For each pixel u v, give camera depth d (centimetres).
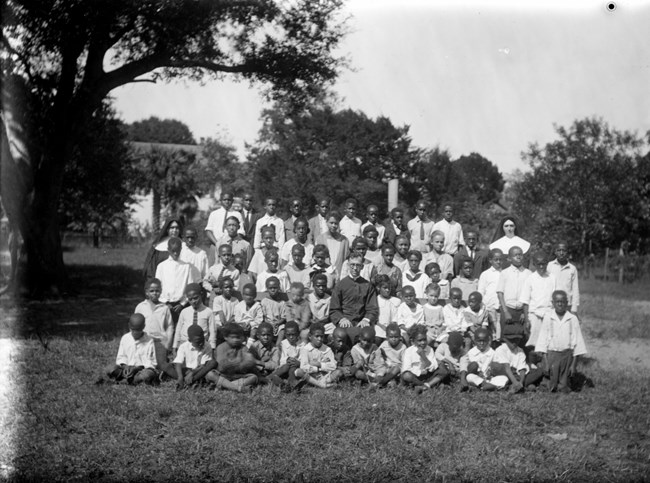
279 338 931
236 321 962
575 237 2508
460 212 2511
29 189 1911
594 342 1341
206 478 579
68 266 2827
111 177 2562
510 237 1108
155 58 1978
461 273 1066
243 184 2536
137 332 877
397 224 1174
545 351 918
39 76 1931
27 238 1923
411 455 629
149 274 1076
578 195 2422
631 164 2412
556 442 689
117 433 675
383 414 748
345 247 1106
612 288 2339
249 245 1155
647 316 1706
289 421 721
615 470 616
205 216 2830
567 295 1016
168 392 828
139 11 1839
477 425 730
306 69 2127
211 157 2831
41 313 1580
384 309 990
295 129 2473
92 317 1529
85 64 1948
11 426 683
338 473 588
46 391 806
